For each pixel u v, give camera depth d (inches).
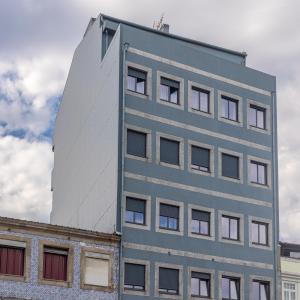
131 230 1608.0
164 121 1723.7
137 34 1729.8
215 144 1802.4
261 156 1884.8
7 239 1445.6
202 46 1943.9
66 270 1505.9
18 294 1434.5
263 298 1795.0
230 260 1750.7
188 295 1654.8
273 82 1963.6
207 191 1755.7
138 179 1648.6
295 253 2052.2
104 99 1770.4
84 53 2014.0
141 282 1599.4
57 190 2240.4
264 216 1846.7
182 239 1681.8
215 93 1836.9
